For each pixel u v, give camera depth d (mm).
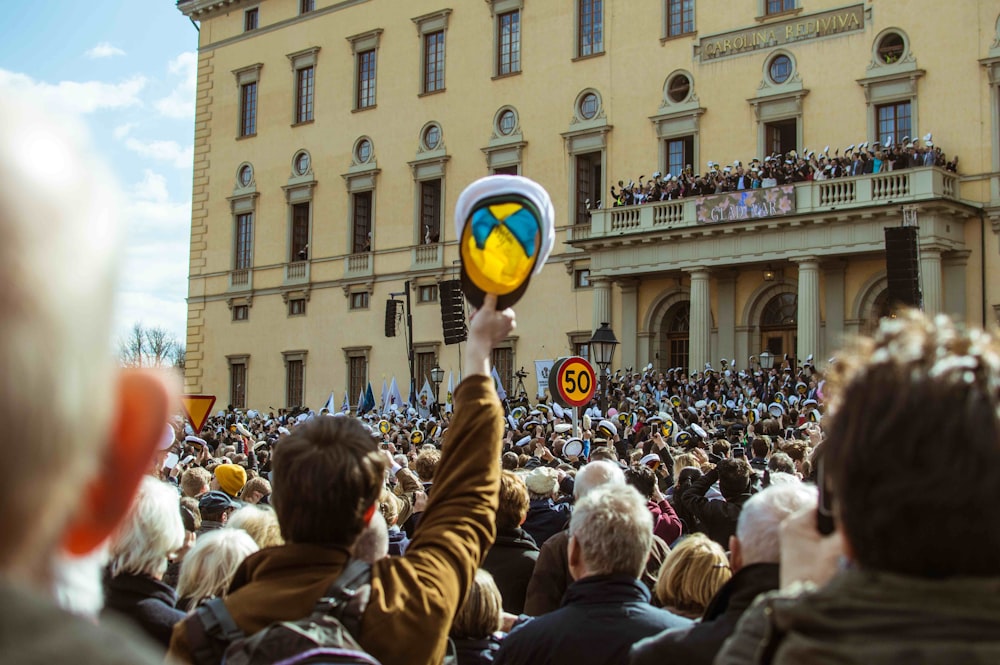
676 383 42500
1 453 1104
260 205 63562
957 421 1966
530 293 51531
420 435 30859
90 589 1389
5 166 1088
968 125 40156
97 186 1157
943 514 1928
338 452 3887
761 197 41750
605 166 49562
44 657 1075
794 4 44938
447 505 3861
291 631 3191
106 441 1411
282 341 61875
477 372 3930
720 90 46438
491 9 54188
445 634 3613
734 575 4574
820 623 1999
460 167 54812
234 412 53125
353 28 59906
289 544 3838
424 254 55750
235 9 65750
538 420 33625
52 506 1160
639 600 5629
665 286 47062
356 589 3594
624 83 49344
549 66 51938
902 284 25750
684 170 44844
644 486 10938
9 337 1090
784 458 12891
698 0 47312
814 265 41125
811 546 2705
